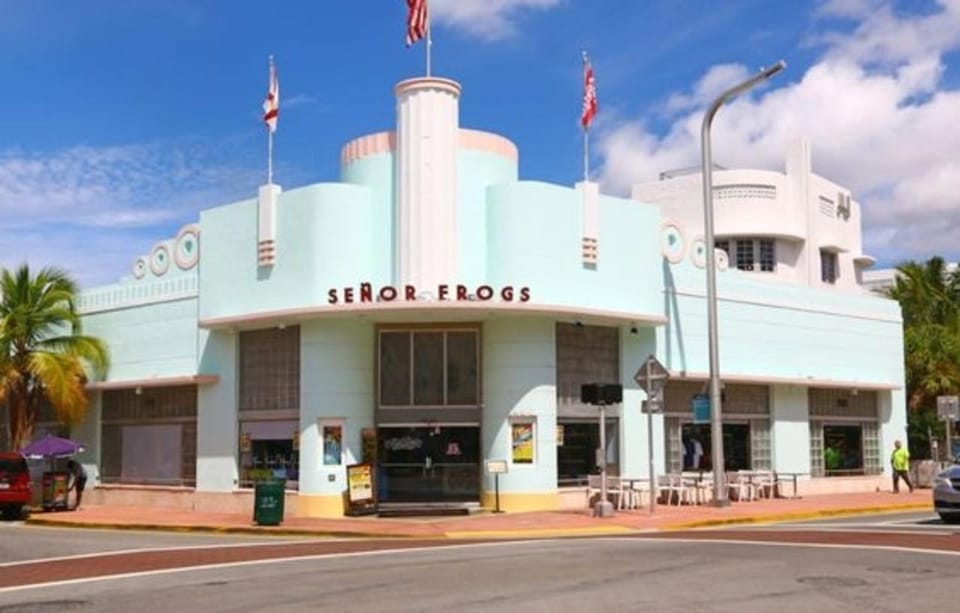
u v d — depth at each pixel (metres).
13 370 31.58
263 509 24.19
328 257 27.47
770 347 33.84
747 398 33.00
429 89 27.44
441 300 25.72
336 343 26.92
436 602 12.00
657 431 29.86
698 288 31.69
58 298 32.72
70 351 32.44
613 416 28.86
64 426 34.66
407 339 27.42
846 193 43.69
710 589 12.71
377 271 27.62
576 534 22.30
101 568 16.56
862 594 12.30
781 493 32.97
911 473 38.47
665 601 11.84
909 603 11.66
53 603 12.84
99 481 33.09
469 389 27.22
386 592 12.91
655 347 30.08
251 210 29.23
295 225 28.12
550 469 26.70
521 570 14.80
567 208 28.08
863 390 37.12
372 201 27.88
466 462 27.02
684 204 41.38
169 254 31.78
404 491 26.95
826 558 15.84
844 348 36.50
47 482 30.09
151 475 31.73
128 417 32.66
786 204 41.22
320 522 24.77
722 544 18.30
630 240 29.45
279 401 28.17
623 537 20.91
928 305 49.25
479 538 21.77
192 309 30.75
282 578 14.60
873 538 19.03
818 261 41.25
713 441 28.14
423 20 27.81
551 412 26.88
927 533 20.03
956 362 41.72
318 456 26.75
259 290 28.70
